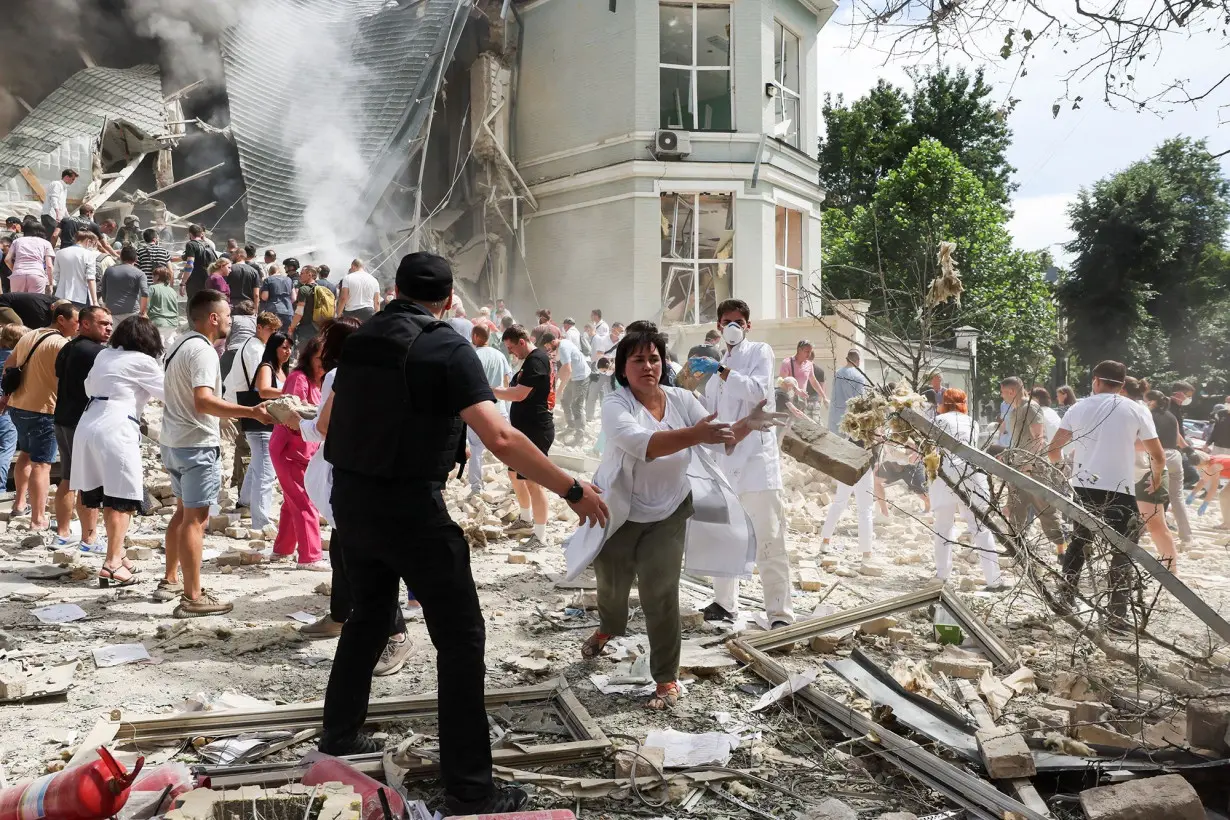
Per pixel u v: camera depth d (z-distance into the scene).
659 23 20.34
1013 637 5.51
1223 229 36.81
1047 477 5.05
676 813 3.17
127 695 4.11
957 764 3.51
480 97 22.47
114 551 6.14
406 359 2.90
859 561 8.07
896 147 37.28
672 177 19.98
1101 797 2.96
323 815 2.46
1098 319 37.75
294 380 6.82
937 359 6.46
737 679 4.56
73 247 12.23
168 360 5.41
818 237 22.81
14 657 4.56
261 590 6.18
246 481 8.82
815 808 3.08
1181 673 4.53
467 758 2.95
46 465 7.80
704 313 20.42
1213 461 11.67
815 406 12.82
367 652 3.33
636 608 6.00
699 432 3.84
